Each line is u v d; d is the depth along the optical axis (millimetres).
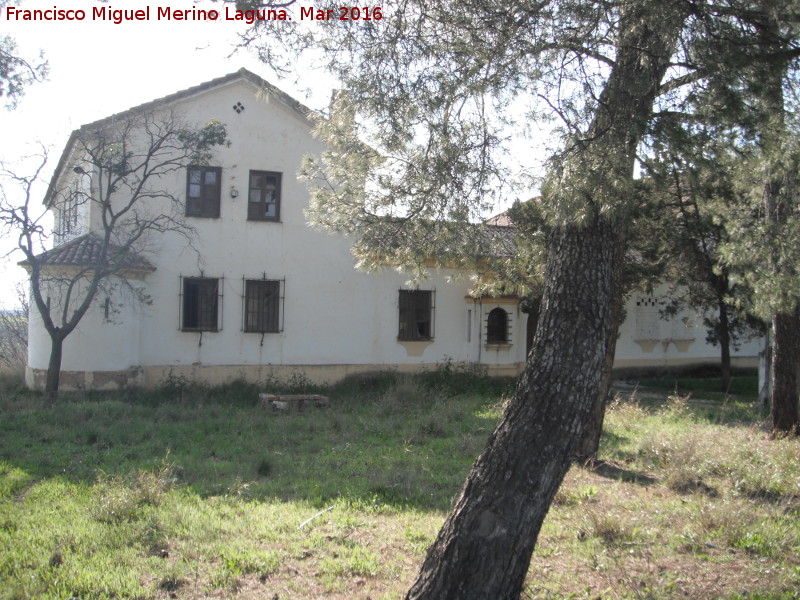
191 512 6664
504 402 14141
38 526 6191
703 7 5848
